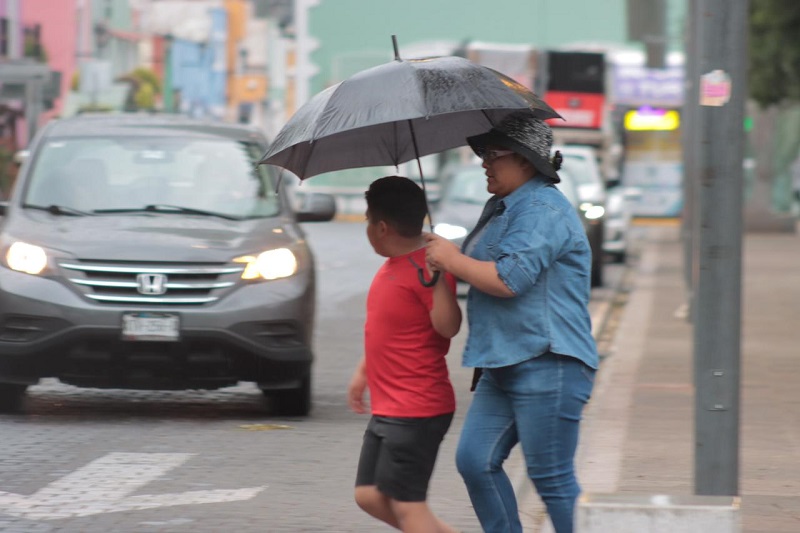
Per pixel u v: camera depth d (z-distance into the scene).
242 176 32.41
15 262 28.69
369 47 137.88
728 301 18.33
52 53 145.12
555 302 15.78
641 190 127.44
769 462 25.28
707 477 18.47
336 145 17.02
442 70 15.62
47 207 31.08
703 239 18.36
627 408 31.44
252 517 21.14
